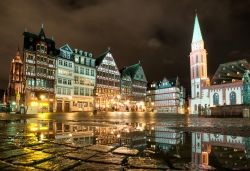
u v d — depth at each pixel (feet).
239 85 282.97
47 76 197.67
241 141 26.50
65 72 213.87
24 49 184.65
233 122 77.66
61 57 210.38
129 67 330.34
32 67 188.44
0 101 230.89
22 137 30.32
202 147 22.18
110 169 13.69
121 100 277.03
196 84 346.33
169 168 14.01
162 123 71.56
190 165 14.74
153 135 33.37
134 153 18.99
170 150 20.49
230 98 293.84
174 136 31.99
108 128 47.32
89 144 24.20
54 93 202.39
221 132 38.22
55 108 201.77
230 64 322.75
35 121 74.69
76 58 228.43
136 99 301.22
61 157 17.17
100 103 248.93
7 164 14.80
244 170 13.50
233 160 16.30
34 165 14.57
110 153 18.94
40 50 193.26
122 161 15.94
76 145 23.38
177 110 345.72
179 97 354.95
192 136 32.07
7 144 23.86
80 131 39.83
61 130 41.55
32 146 22.63
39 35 197.67
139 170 13.51
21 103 183.32
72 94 219.00
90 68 240.73
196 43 354.74
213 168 13.96
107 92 258.37
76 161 15.87
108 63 262.88
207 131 40.29
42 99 192.44
